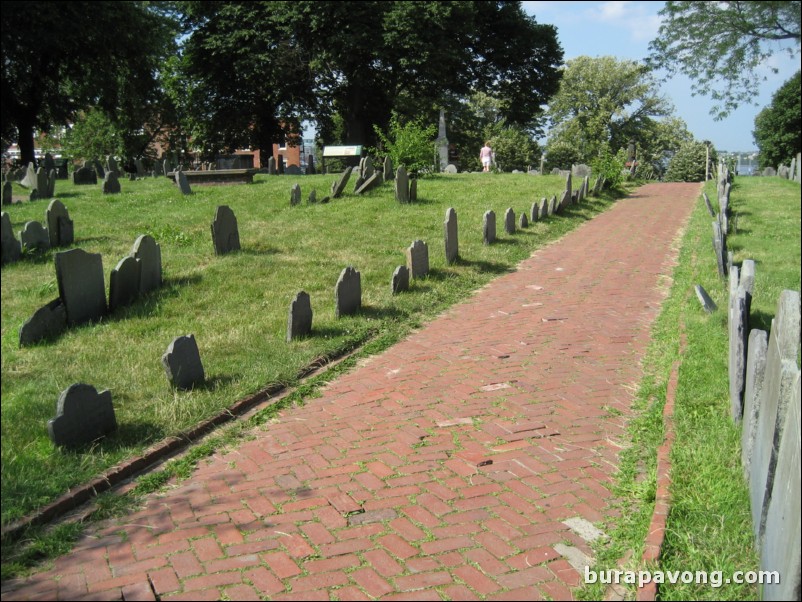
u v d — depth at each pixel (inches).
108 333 310.5
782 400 145.7
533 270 495.8
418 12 1438.2
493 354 309.4
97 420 214.1
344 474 199.9
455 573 153.6
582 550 162.4
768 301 373.7
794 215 717.3
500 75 1804.9
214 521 176.2
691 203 929.5
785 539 117.6
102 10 966.4
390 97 1724.9
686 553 158.6
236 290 389.4
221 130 1729.8
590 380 275.7
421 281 430.6
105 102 1323.8
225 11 1499.8
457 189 839.7
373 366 297.3
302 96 1691.7
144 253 368.2
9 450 196.7
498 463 205.0
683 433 216.7
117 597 146.6
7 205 676.1
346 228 579.8
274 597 146.3
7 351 280.8
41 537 167.3
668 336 330.3
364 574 153.6
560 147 2748.5
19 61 964.0
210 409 238.8
